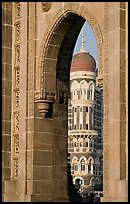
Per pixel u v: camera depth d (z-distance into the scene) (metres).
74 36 32.50
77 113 183.88
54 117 32.47
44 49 31.67
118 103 25.70
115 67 26.06
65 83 32.69
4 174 33.28
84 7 28.89
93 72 188.38
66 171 32.84
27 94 32.25
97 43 27.80
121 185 25.00
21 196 31.41
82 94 184.62
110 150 26.00
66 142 33.00
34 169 31.42
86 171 176.25
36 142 31.69
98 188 169.25
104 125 26.58
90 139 181.12
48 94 31.75
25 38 32.81
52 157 32.28
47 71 31.88
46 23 31.62
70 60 32.88
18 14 34.72
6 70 34.25
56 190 32.22
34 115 31.77
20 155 32.22
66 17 30.53
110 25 26.69
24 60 32.69
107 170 26.12
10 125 34.03
